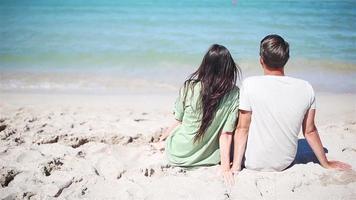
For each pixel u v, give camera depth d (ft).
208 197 10.19
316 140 11.38
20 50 35.24
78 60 32.04
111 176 11.85
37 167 11.96
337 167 11.64
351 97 22.61
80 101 22.25
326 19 48.34
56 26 47.09
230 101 11.38
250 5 59.41
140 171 12.01
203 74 11.48
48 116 18.43
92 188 10.85
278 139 11.18
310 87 11.01
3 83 26.09
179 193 10.44
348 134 15.53
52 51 34.88
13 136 14.98
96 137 14.98
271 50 10.88
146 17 51.90
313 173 11.30
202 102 11.37
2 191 10.52
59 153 13.25
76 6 61.82
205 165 12.23
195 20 49.44
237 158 11.61
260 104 11.09
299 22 46.91
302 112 10.97
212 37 39.55
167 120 18.19
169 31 43.11
